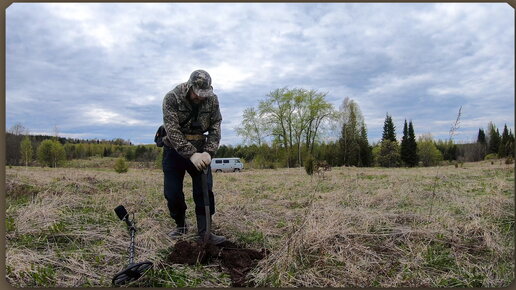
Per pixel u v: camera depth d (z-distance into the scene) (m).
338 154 41.31
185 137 3.48
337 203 6.07
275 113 39.12
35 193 6.59
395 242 3.65
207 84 3.32
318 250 3.21
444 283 2.72
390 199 6.44
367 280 2.73
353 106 41.78
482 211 4.81
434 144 45.03
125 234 3.84
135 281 2.64
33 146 30.84
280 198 7.22
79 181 8.77
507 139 30.58
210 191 3.63
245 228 4.27
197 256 3.05
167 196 3.64
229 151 43.31
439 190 7.51
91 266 2.93
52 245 3.40
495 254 3.27
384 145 42.53
